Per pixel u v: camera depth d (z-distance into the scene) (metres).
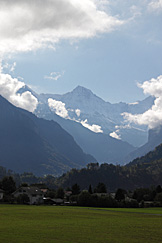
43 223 80.44
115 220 94.25
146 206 187.75
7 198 195.38
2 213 109.56
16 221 83.88
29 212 116.19
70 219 93.31
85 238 59.19
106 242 55.91
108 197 175.25
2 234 61.28
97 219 96.06
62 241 55.75
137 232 68.44
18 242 53.91
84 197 177.38
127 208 170.62
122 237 61.38
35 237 58.81
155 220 96.81
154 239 59.94
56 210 132.88
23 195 192.50
